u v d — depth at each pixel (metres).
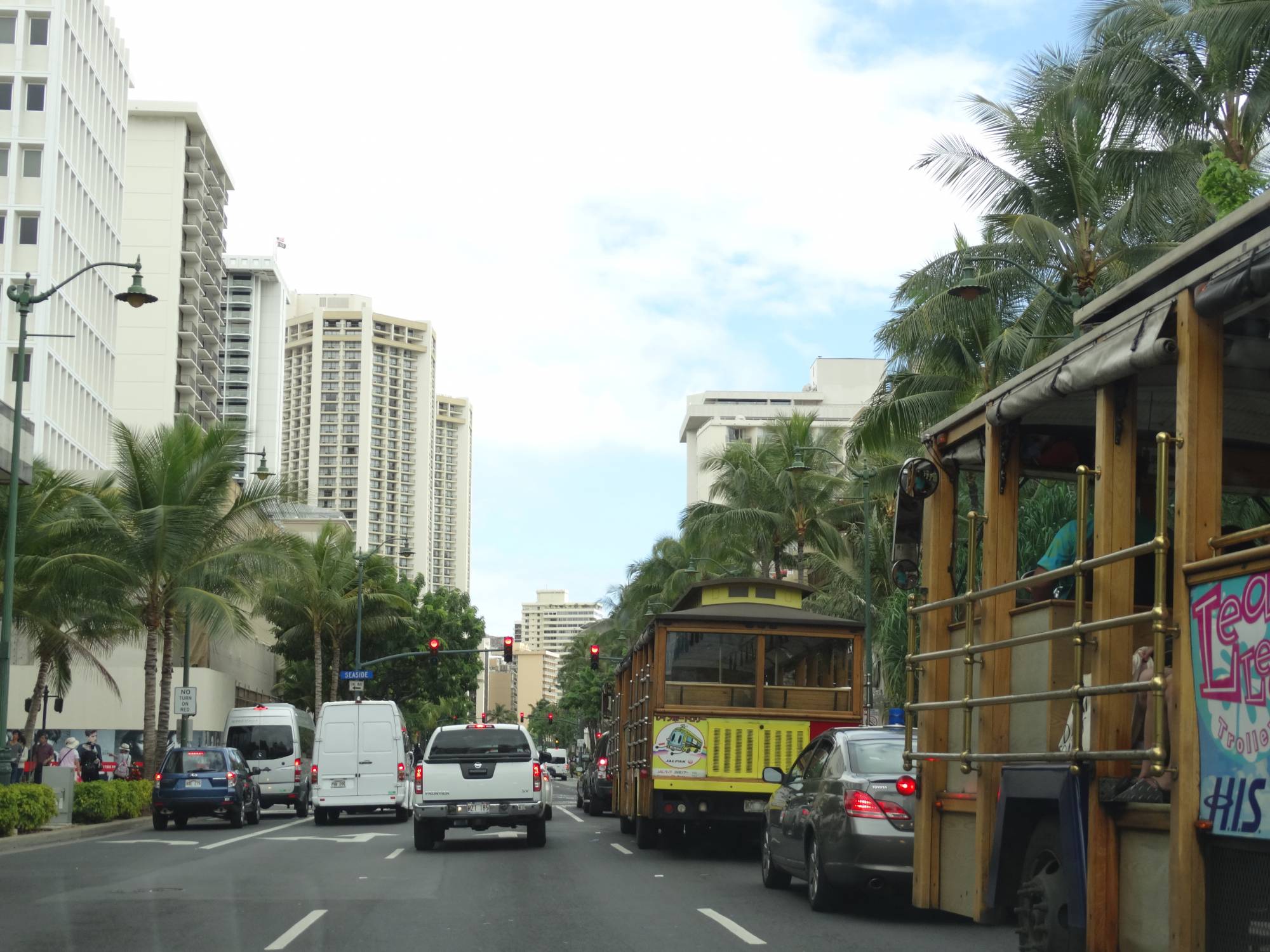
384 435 199.00
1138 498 8.23
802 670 19.47
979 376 31.78
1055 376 7.04
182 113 104.44
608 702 34.28
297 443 197.88
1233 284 5.34
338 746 31.16
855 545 48.78
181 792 29.70
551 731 164.62
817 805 13.38
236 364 143.25
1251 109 22.62
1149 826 5.88
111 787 30.52
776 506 51.09
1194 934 5.33
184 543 35.91
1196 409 5.66
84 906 13.78
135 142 104.56
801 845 13.96
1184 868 5.40
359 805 30.92
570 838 25.25
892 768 12.97
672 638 19.44
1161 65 22.91
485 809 21.61
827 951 10.61
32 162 64.81
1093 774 6.30
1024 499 22.84
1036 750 7.21
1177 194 25.19
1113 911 6.18
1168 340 5.81
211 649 60.28
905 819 12.27
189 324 107.31
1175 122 23.47
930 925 12.27
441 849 22.16
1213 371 5.70
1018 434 8.16
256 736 36.94
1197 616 5.45
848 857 12.40
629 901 14.24
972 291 23.55
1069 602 7.10
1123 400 6.60
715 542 53.34
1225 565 5.25
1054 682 7.00
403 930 11.91
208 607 35.91
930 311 29.70
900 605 36.34
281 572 38.38
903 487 9.22
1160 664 5.66
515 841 24.30
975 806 7.96
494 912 13.21
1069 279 28.27
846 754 13.34
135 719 55.28
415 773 21.73
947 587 9.02
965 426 8.73
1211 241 5.77
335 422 196.12
